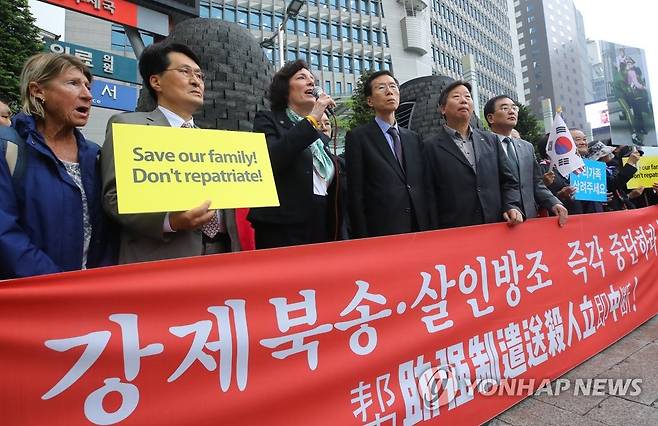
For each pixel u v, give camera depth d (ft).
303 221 7.29
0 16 38.45
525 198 10.50
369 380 5.80
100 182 5.89
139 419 4.21
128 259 5.69
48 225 5.08
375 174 8.49
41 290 3.90
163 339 4.43
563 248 9.39
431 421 6.31
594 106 99.14
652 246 12.39
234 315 4.90
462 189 9.05
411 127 26.08
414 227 8.64
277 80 8.24
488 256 7.75
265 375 4.99
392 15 126.52
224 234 7.38
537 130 70.03
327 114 10.67
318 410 5.31
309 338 5.39
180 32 16.46
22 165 5.09
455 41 156.87
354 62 118.11
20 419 3.72
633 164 16.10
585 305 9.51
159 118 6.44
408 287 6.47
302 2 40.14
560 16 311.47
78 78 5.81
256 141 5.86
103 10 25.64
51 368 3.89
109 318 4.20
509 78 199.93
